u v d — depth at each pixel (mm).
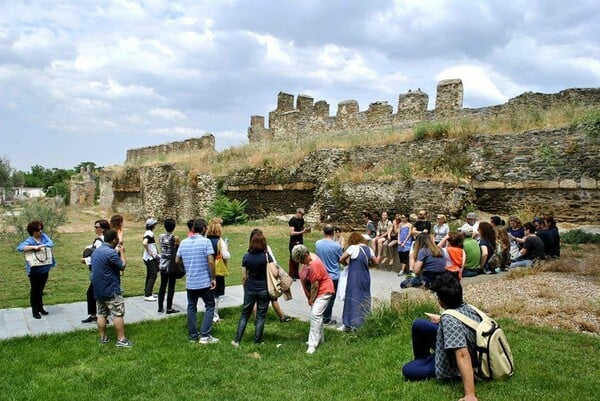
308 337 7121
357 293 7184
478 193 15602
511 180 14805
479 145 15742
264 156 23156
